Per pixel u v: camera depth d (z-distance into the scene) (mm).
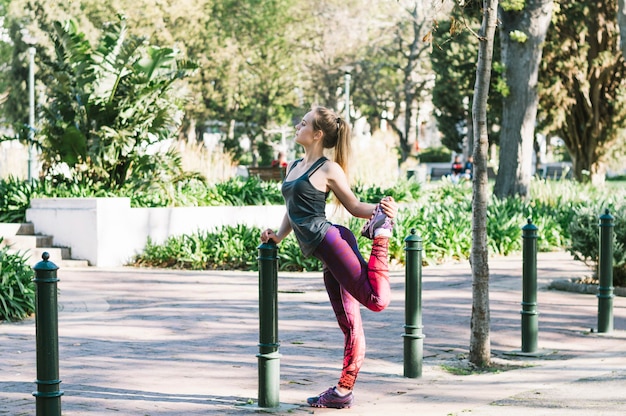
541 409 6352
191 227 17641
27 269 11266
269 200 20078
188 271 15820
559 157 72188
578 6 29906
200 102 54719
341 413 6332
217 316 10812
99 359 8172
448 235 17141
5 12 49438
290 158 47625
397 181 24906
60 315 10859
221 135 65375
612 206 13969
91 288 13359
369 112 64750
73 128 18141
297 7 56719
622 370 7754
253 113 58750
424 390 7059
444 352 8695
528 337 8742
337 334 9594
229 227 16938
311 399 6523
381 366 8000
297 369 7809
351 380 6473
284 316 10781
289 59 56844
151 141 19359
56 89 18672
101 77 18594
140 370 7695
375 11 57250
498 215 19391
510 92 24172
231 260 16391
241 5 55844
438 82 45656
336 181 6344
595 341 9383
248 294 12789
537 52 24125
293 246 16047
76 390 6902
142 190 18578
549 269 15570
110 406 6418
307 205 6340
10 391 6898
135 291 13070
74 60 18438
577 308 11398
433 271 15531
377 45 58812
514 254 18625
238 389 7027
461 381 7422
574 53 30688
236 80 54906
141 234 17031
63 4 49469
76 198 16766
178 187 19031
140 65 18969
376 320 10531
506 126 24328
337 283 6527
